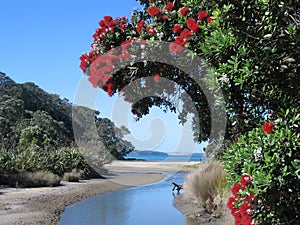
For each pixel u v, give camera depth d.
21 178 13.34
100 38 3.86
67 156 17.34
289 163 2.37
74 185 14.34
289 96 2.63
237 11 2.46
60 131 38.47
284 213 2.48
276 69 2.56
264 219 2.54
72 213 8.84
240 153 2.76
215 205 8.08
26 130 23.36
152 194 12.21
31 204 9.57
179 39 3.11
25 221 7.44
